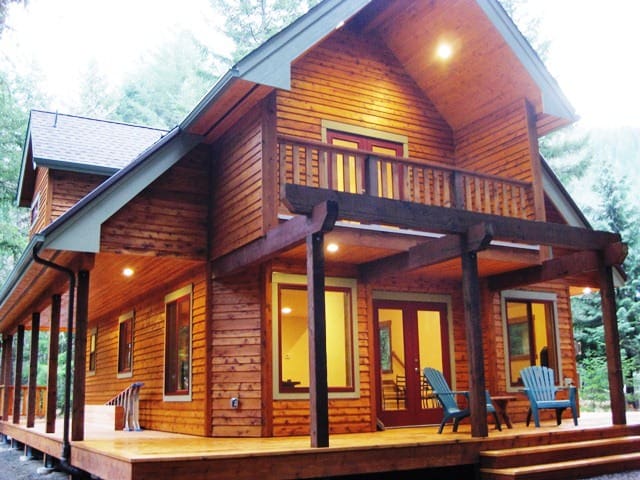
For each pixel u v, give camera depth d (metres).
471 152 11.62
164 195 9.70
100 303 13.81
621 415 9.26
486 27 10.23
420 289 11.02
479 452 7.70
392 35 11.16
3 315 13.27
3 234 21.41
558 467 7.59
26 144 12.26
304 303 9.74
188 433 9.93
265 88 8.48
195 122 9.35
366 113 10.83
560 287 12.33
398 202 7.64
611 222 21.02
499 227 8.39
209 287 9.71
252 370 9.19
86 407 13.23
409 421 10.48
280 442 7.89
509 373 11.26
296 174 8.74
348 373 9.85
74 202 10.67
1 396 16.50
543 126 11.27
